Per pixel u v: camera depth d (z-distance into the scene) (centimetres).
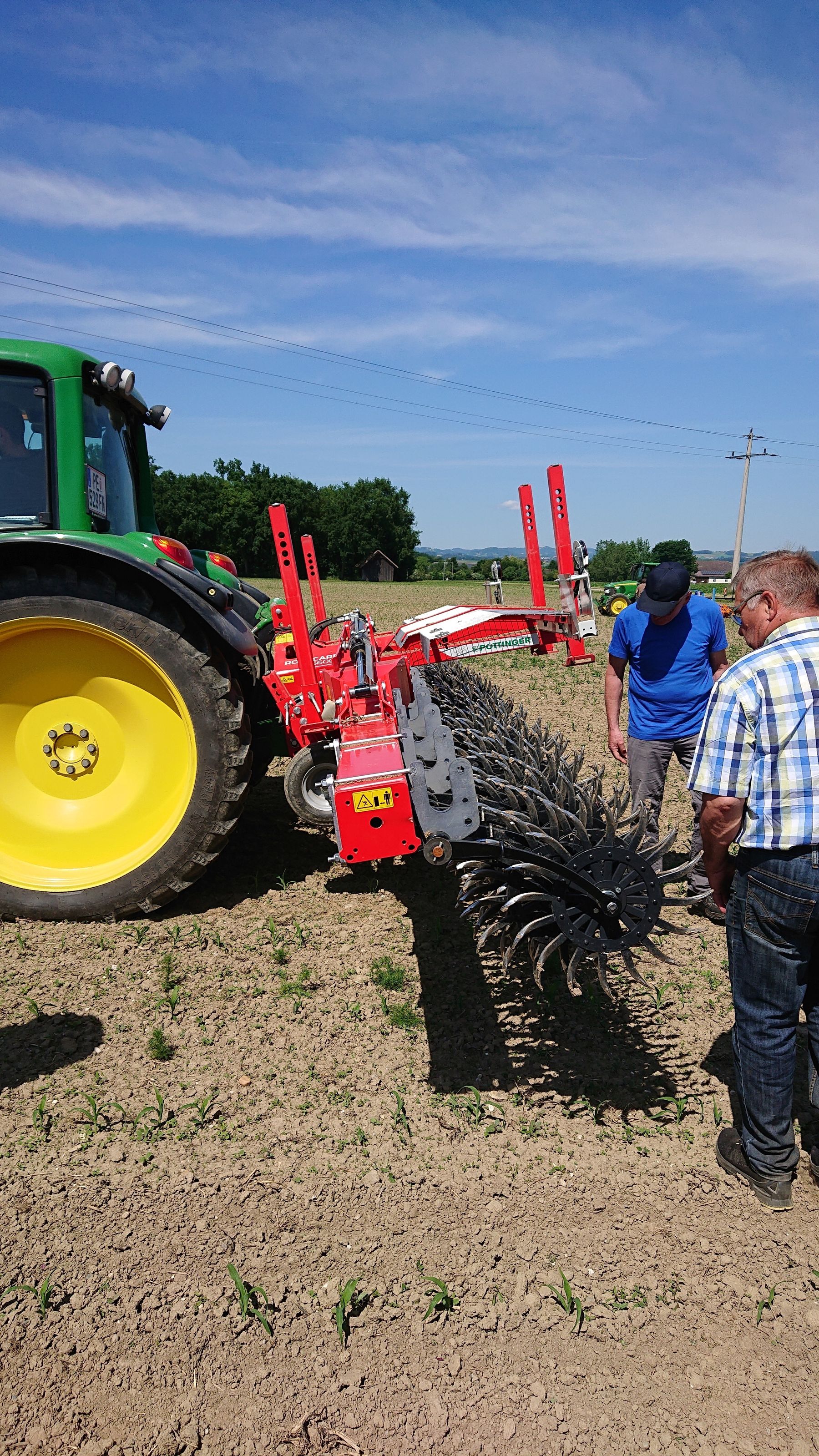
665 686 439
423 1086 323
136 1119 301
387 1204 267
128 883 447
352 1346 220
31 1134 295
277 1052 343
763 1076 262
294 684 561
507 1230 257
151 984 392
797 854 244
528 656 1598
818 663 244
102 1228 256
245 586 777
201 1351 219
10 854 461
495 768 336
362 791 285
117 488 513
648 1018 368
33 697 455
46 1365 214
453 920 456
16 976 398
